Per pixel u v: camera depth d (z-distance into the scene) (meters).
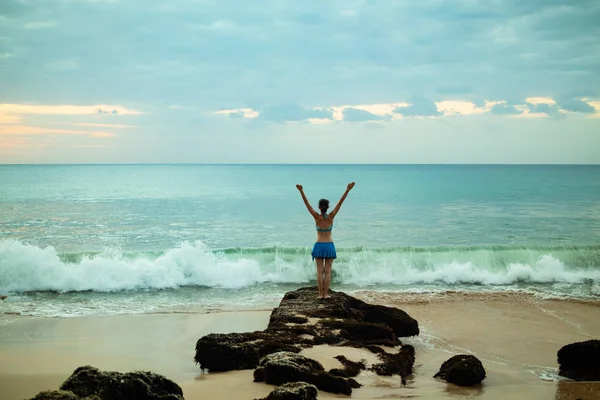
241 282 16.09
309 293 11.21
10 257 14.90
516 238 23.78
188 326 10.98
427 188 55.72
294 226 27.19
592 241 23.00
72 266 15.62
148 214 31.61
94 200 40.06
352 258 17.94
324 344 8.49
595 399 6.33
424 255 18.36
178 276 15.77
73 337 10.11
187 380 7.15
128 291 14.87
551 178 83.81
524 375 7.92
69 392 4.45
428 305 13.07
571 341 10.03
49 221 28.05
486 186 59.66
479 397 6.42
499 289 15.19
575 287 15.39
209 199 41.72
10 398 6.78
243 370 7.68
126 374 5.07
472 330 10.77
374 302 13.41
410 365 8.25
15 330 10.62
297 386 5.26
